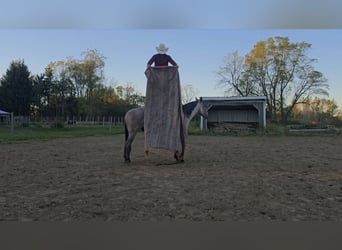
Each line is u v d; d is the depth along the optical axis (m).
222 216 3.11
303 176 5.36
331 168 6.26
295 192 4.16
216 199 3.76
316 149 10.42
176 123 6.79
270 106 36.09
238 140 14.96
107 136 18.28
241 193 4.08
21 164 6.82
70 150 9.98
